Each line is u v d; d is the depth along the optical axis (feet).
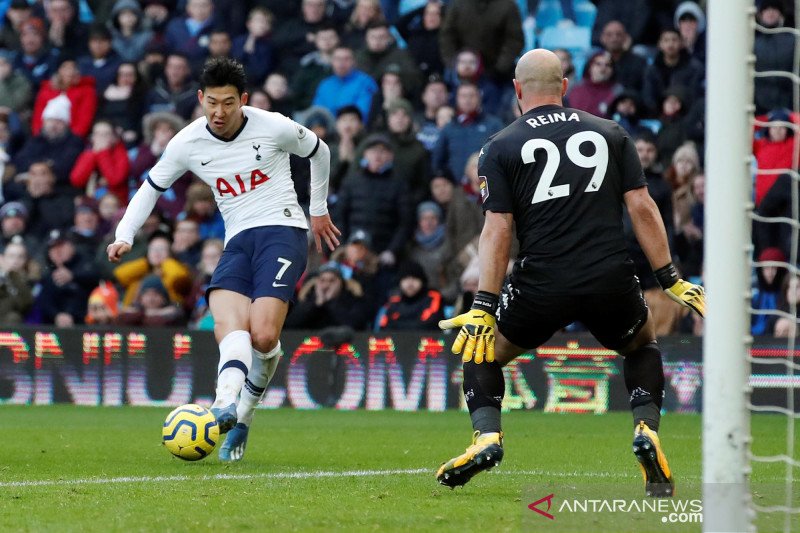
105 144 176.96
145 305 151.94
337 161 167.63
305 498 57.82
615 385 138.21
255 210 76.02
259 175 75.82
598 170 57.21
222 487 62.95
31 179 175.11
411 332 142.82
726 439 41.11
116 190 176.04
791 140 146.00
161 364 146.00
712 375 41.39
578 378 139.44
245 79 73.92
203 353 145.18
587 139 57.57
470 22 174.09
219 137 75.25
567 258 57.16
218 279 75.15
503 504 55.77
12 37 197.88
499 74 174.50
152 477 68.69
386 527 48.21
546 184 57.16
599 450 91.30
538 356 140.97
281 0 184.55
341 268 156.87
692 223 154.71
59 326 147.95
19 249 165.17
